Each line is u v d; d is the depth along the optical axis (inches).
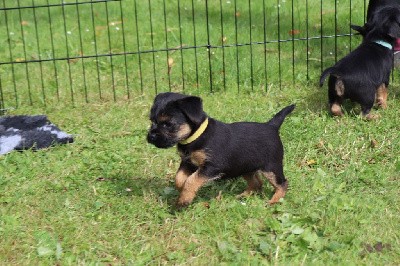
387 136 96.2
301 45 127.8
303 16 142.6
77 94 114.4
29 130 97.8
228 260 74.3
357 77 98.5
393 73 113.3
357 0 147.4
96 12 158.9
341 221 78.5
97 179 89.0
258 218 80.4
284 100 108.7
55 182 88.2
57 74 122.6
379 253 74.2
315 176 88.2
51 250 76.0
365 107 100.2
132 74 121.5
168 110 77.3
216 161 78.9
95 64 125.7
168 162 92.7
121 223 80.0
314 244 75.4
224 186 86.7
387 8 105.3
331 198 82.8
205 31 137.3
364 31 105.4
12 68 116.5
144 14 154.1
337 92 99.4
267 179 83.4
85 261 74.7
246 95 111.3
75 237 78.1
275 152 81.8
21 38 142.1
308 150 93.6
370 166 90.0
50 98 113.0
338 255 73.8
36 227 79.8
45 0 171.0
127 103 110.0
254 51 126.6
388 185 86.0
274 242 75.9
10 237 77.7
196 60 114.8
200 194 85.6
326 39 129.4
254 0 156.3
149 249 76.3
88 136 99.7
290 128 98.3
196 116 76.8
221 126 79.8
